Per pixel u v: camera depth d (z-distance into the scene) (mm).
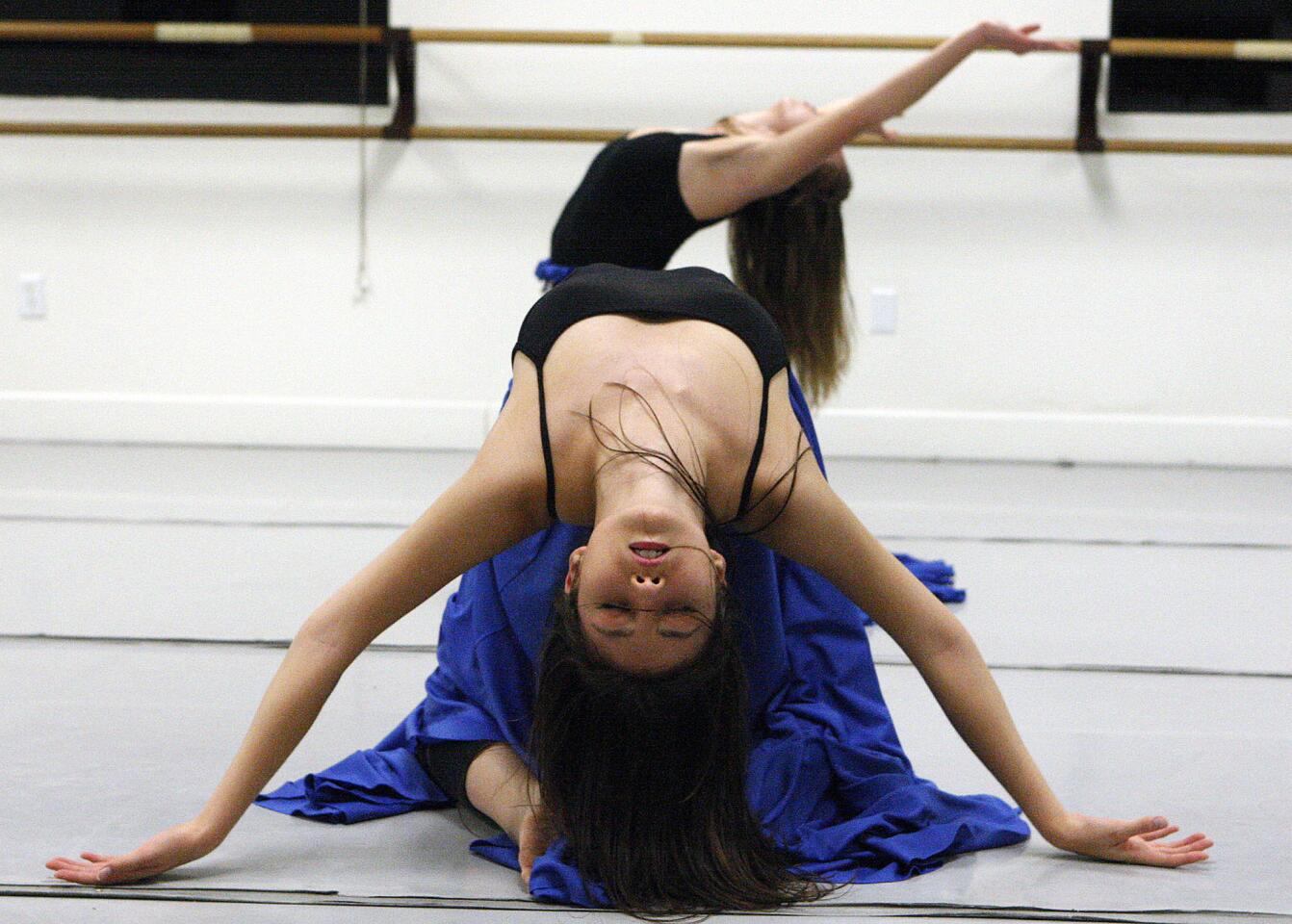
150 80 6668
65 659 3381
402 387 6828
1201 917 2027
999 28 3451
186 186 6742
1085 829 2213
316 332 6809
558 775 2029
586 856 2062
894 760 2484
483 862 2250
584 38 6293
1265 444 6648
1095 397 6711
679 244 3656
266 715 2121
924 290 6684
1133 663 3465
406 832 2398
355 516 5137
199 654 3447
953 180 6613
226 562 4402
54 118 6707
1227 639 3693
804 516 2059
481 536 2074
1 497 5434
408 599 2111
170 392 6867
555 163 6648
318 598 3992
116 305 6832
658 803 2023
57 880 2117
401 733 2689
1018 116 6574
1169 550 4777
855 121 3414
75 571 4266
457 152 6660
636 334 2137
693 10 6625
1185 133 6551
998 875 2191
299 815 2459
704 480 2008
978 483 6066
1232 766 2734
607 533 1883
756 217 3602
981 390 6734
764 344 2180
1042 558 4617
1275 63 6453
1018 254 6645
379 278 6758
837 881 2156
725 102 6609
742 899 2041
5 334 6859
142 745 2779
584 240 3623
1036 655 3525
